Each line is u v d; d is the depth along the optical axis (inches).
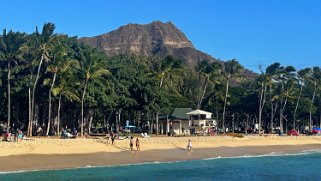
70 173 1818.4
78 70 3467.0
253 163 2460.6
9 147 2282.2
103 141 2795.3
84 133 3634.4
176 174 1923.0
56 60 3149.6
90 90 3376.0
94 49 4281.5
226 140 3531.0
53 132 3503.9
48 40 3117.6
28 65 3299.7
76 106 3523.6
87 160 2203.5
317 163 2512.3
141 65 4753.9
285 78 5073.8
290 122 5949.8
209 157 2657.5
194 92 5383.9
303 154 3095.5
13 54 3083.2
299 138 4146.2
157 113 3934.5
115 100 3649.1
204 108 5147.6
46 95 3299.7
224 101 4845.0
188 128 4261.8
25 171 1819.6
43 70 3361.2
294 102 5477.4
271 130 5073.8
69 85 3223.4
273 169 2215.8
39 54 3181.6
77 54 3912.4
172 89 4746.6
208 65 4955.7
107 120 4446.4
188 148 2913.4
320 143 4121.6
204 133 3986.2
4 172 1777.8
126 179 1737.2
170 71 4411.9
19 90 3255.4
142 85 3799.2
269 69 4879.4
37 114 3523.6
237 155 2839.6
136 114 4473.4
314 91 5511.8
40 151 2364.7
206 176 1904.5
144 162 2269.9
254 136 3909.9
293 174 2046.0
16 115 3449.8
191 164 2298.2
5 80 3280.0
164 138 3115.2
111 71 3855.8
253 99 5477.4
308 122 5900.6
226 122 5949.8
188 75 5497.1
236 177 1915.6
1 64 3348.9
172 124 4355.3
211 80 4872.0
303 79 5354.3
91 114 4015.8
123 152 2581.2
